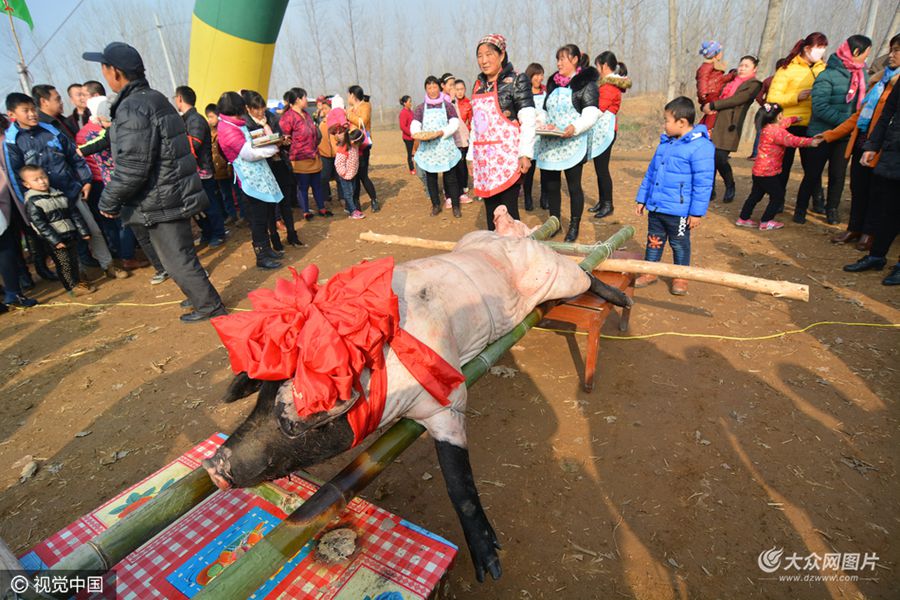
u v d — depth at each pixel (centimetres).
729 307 504
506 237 353
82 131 690
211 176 748
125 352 494
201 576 225
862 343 429
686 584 253
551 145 609
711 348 438
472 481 241
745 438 338
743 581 252
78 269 637
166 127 461
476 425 368
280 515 254
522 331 319
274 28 956
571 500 302
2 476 348
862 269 553
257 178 632
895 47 537
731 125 793
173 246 507
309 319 196
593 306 373
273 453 203
